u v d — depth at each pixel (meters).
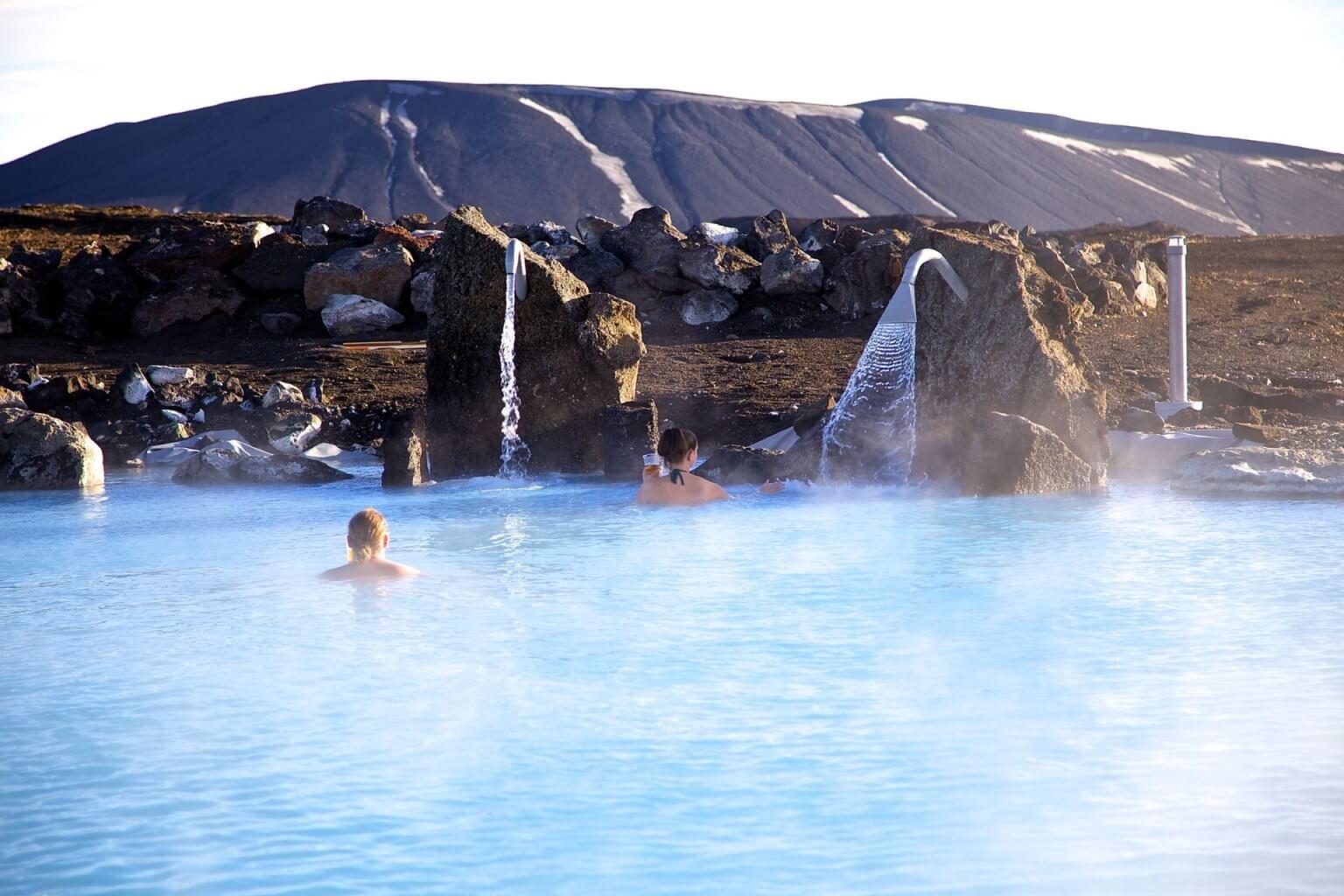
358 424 16.59
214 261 25.02
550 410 12.91
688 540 8.32
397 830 3.44
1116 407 13.07
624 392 13.10
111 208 47.53
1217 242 36.47
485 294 12.84
